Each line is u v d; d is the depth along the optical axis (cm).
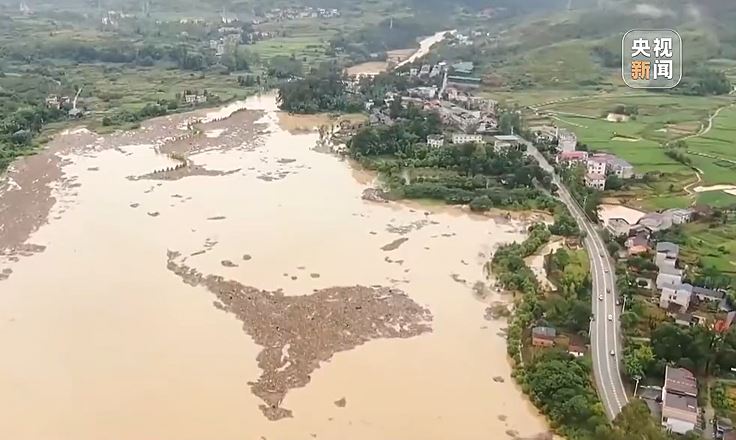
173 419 9325
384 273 13588
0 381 10075
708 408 9294
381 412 9506
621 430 8300
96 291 12688
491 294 12838
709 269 12862
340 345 11125
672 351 10131
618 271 13238
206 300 12450
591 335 11094
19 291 12644
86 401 9675
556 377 9644
